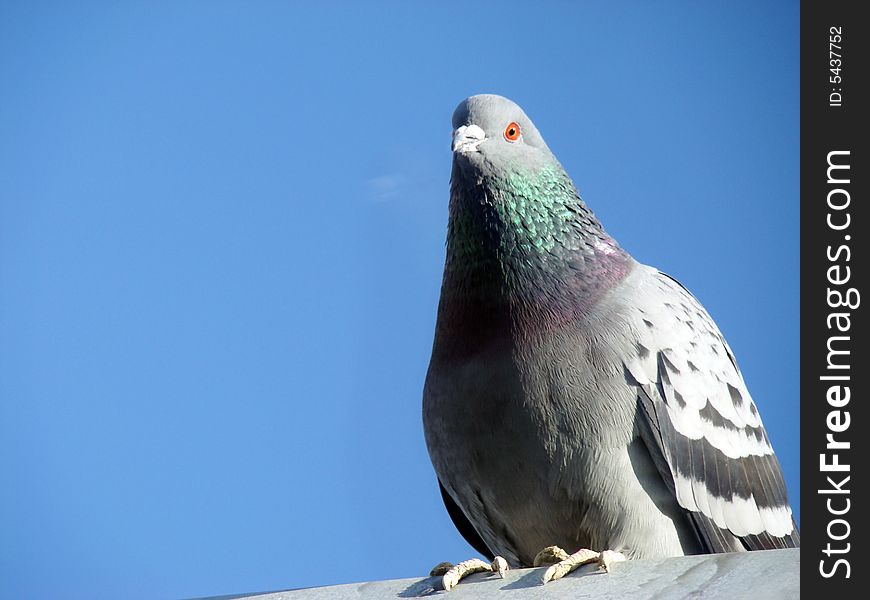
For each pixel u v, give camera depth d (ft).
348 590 26.43
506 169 34.71
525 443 32.60
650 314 34.06
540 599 23.47
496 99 36.52
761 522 35.73
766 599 20.85
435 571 29.35
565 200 35.29
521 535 34.81
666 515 33.47
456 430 33.78
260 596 26.40
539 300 33.60
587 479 32.45
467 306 34.42
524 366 32.63
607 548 33.22
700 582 22.22
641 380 32.71
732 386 36.06
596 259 34.83
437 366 34.73
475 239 34.65
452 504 39.11
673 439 33.17
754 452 36.17
